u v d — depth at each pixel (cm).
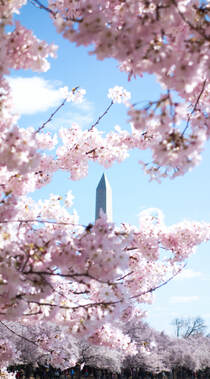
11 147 377
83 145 660
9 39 394
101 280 418
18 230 463
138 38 318
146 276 655
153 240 575
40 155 387
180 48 321
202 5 339
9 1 389
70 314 512
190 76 314
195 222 624
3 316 432
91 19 324
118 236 429
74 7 450
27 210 541
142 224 592
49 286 426
